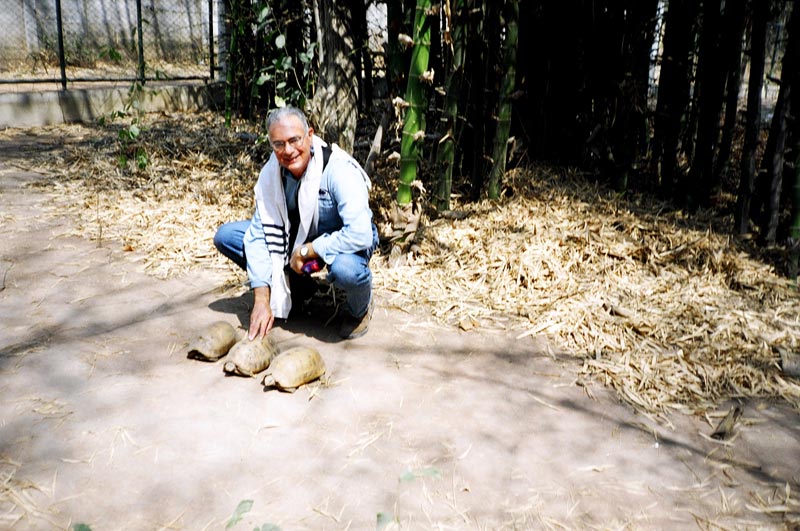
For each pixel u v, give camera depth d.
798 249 4.18
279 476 2.51
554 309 3.78
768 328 3.69
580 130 5.73
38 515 2.28
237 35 7.15
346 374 3.16
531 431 2.85
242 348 3.07
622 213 4.90
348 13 4.95
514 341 3.53
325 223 3.29
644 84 5.34
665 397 3.14
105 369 3.10
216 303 3.75
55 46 9.96
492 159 4.88
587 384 3.20
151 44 10.70
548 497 2.50
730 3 4.85
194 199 5.14
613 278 4.11
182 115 8.48
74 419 2.75
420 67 3.86
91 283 3.88
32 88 8.63
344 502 2.41
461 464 2.63
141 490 2.41
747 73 9.77
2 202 4.96
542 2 5.31
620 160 5.27
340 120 5.05
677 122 5.23
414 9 4.48
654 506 2.48
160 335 3.40
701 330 3.63
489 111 4.91
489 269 4.12
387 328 3.59
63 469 2.48
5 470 2.46
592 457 2.72
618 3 5.17
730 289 4.08
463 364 3.31
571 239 4.43
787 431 2.96
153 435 2.68
